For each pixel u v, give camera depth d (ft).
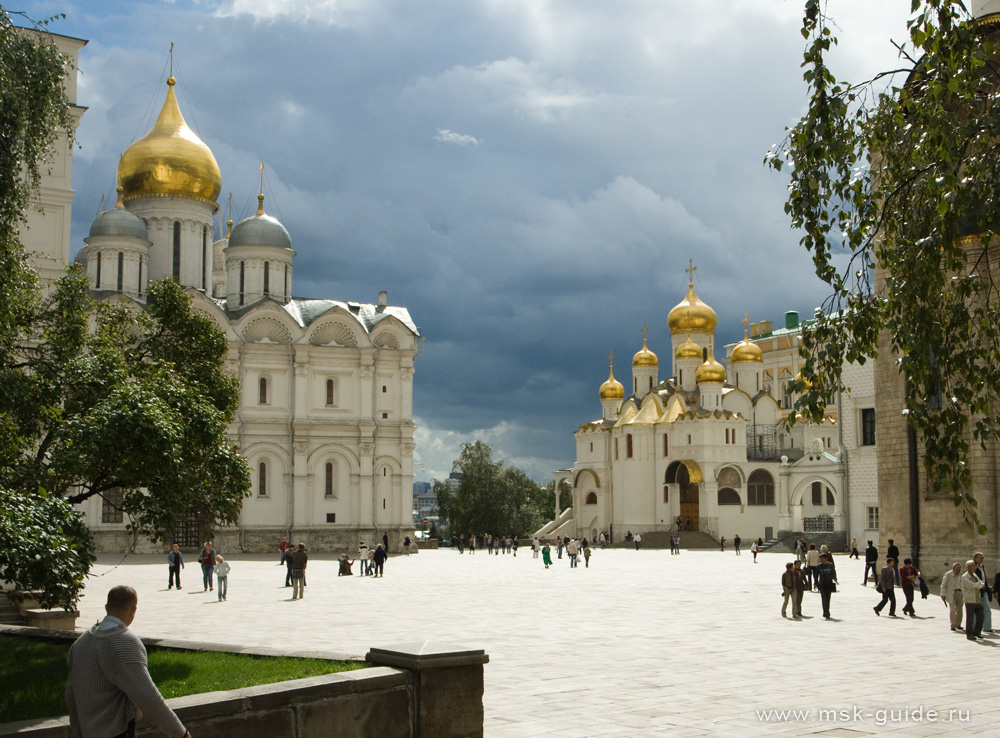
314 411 264.93
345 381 269.03
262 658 49.42
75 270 84.99
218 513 79.20
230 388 98.73
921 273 36.14
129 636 27.66
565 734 42.52
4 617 86.07
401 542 270.05
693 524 323.78
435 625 87.71
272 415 262.06
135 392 66.95
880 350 128.16
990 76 42.55
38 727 30.42
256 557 236.84
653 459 325.42
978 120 35.53
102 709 27.25
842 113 36.63
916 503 122.52
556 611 101.04
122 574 168.86
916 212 38.40
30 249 146.51
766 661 64.49
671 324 351.87
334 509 264.11
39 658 55.16
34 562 50.90
